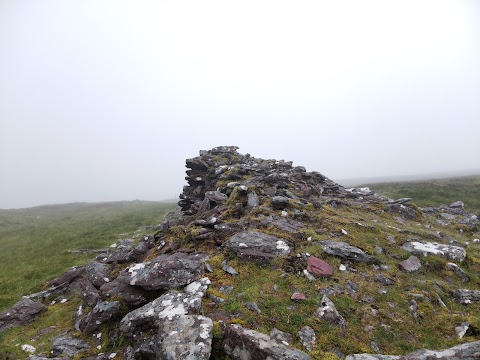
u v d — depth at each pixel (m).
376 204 24.67
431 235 18.91
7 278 22.97
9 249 33.56
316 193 25.20
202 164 31.78
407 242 16.48
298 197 22.81
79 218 56.00
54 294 18.25
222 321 10.09
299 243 15.51
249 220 17.84
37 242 35.06
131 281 13.02
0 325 14.23
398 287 12.73
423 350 9.03
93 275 16.59
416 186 55.00
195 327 9.41
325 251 14.62
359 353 9.23
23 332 13.63
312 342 9.70
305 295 11.86
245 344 8.71
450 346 9.81
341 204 23.22
